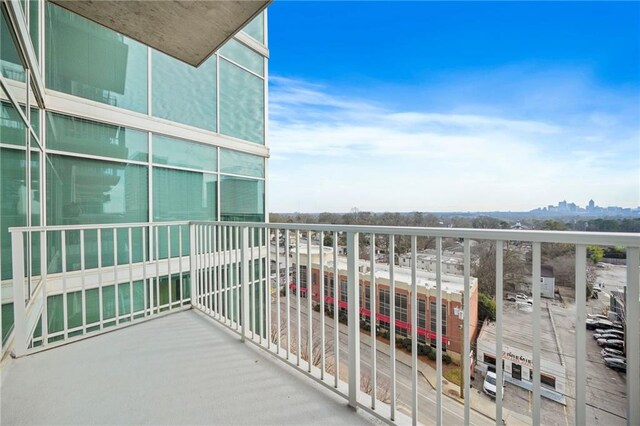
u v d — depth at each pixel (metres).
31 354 2.15
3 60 2.22
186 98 5.38
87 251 3.94
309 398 1.65
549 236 0.98
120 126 4.39
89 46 4.03
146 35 2.78
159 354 2.16
